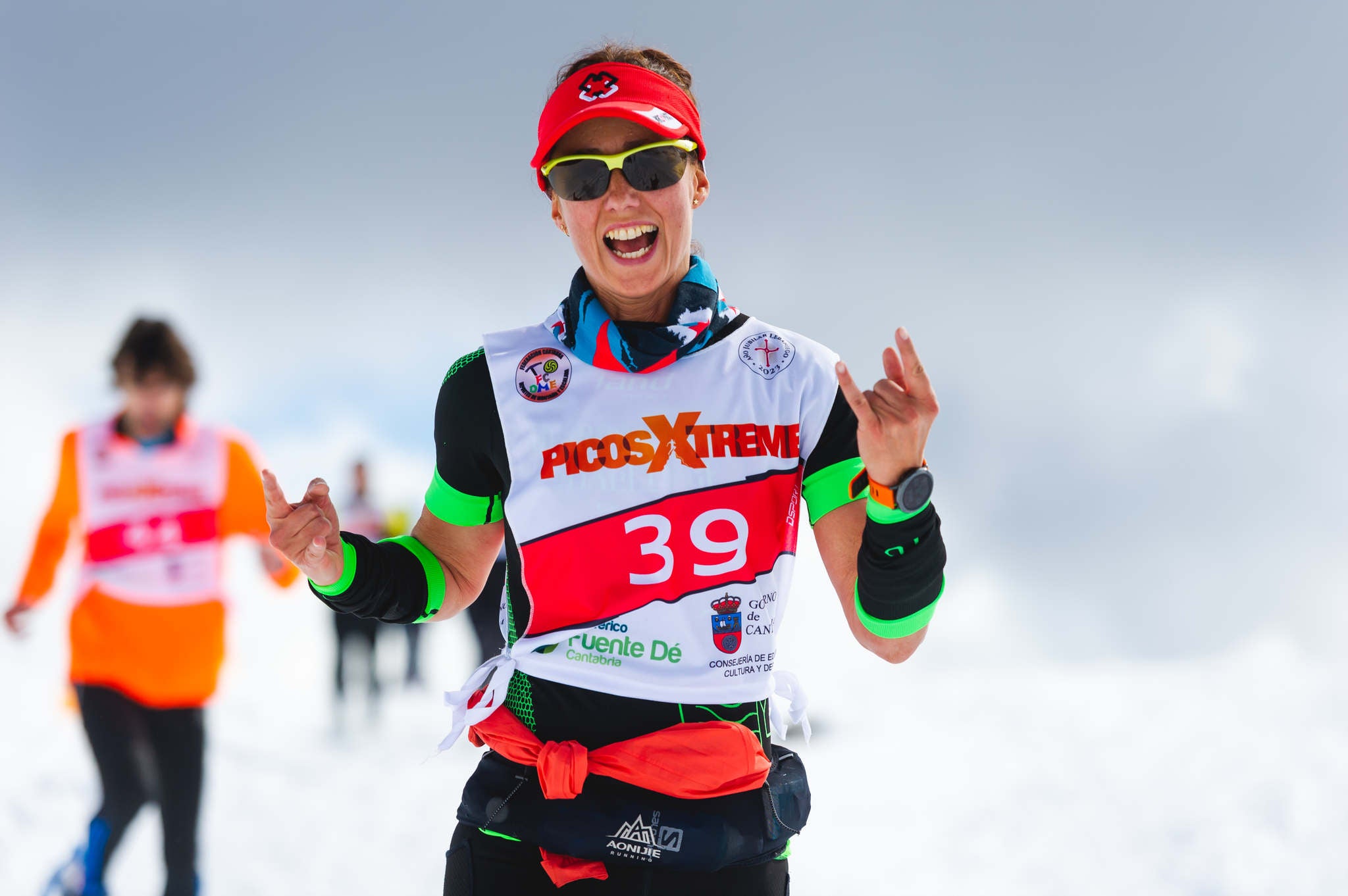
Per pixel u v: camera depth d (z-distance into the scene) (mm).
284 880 17422
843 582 6375
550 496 6223
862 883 17188
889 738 29453
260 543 15195
